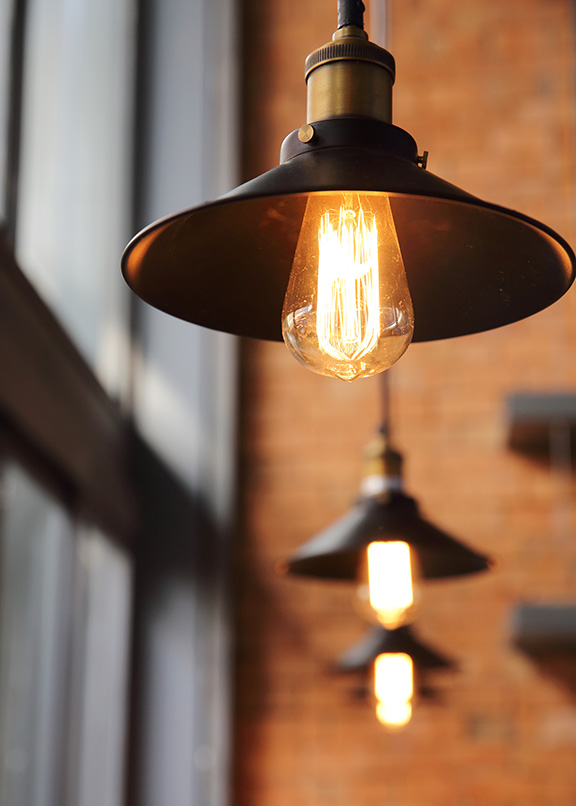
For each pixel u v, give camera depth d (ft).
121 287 15.37
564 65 16.31
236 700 14.55
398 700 10.31
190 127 16.05
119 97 15.83
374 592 7.29
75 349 11.99
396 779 14.08
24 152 10.83
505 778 13.93
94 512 13.03
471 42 16.52
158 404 15.28
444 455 15.05
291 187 2.58
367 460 7.26
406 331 2.93
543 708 14.08
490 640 14.38
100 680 14.14
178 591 14.66
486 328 3.43
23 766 10.87
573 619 11.82
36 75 11.38
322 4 16.99
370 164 2.77
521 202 15.80
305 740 14.34
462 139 16.12
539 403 13.02
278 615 14.82
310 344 2.93
